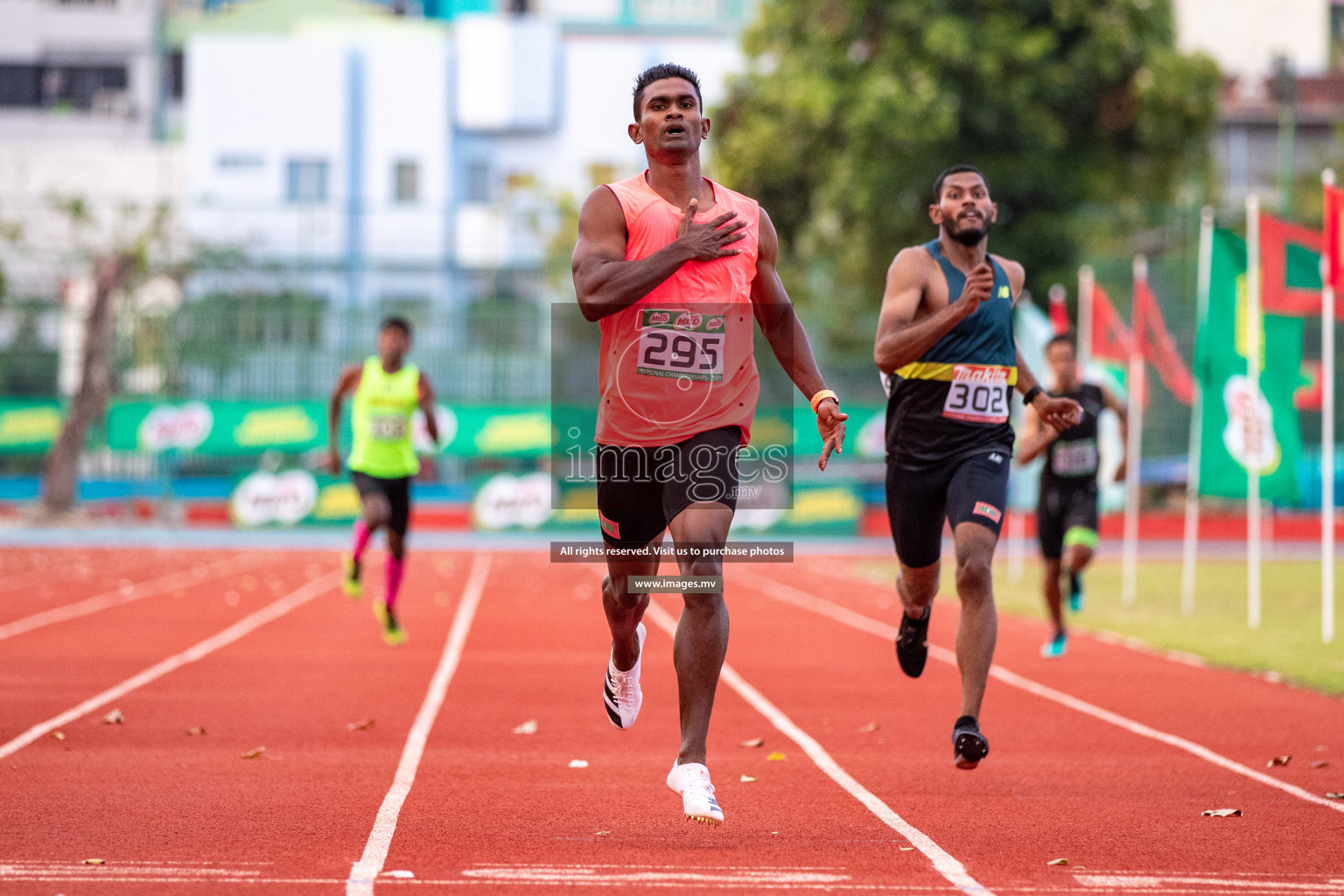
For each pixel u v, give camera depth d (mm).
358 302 125500
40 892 14102
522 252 132375
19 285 104625
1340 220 39406
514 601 55906
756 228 17609
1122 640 40656
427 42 160000
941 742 24625
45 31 166125
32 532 95000
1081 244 104000
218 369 98125
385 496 39406
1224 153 157375
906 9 100062
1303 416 94000
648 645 41188
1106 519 101375
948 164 101688
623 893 14234
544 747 23781
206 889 14234
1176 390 59562
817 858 16016
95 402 99125
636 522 17578
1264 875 15281
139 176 155125
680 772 16156
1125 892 14492
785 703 29438
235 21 176375
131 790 19625
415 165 157125
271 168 155375
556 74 159875
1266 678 32906
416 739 24406
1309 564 78062
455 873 15023
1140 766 22328
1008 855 16234
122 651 37531
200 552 84000
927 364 21141
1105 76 103188
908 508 21516
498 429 99438
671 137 17219
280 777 20766
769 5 109938
